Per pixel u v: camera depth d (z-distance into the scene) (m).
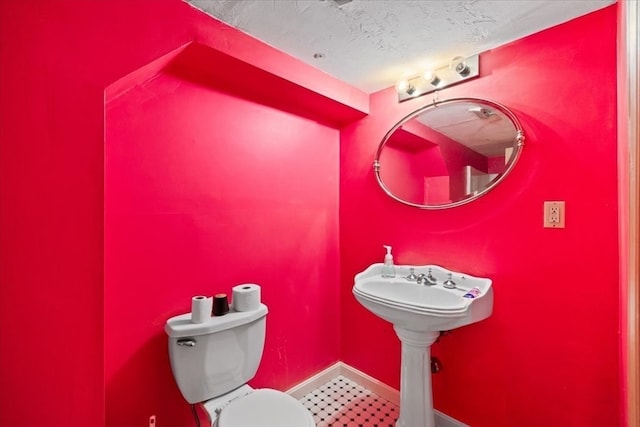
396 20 1.25
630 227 0.63
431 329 1.32
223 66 1.37
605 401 1.16
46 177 0.86
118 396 1.19
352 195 2.05
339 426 1.64
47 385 0.86
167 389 1.31
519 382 1.37
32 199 0.85
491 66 1.46
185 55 1.27
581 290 1.22
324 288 2.02
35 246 0.85
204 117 1.45
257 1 1.13
